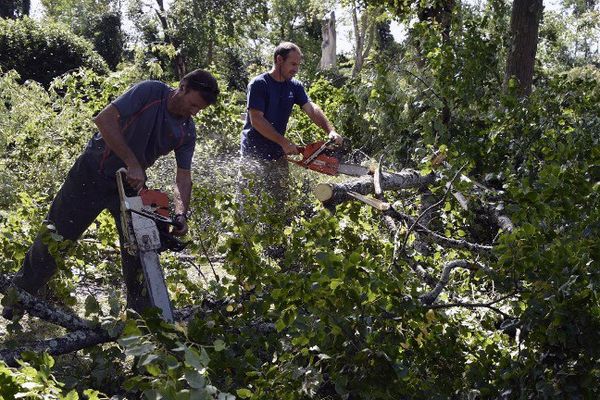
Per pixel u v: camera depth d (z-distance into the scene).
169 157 6.50
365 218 5.38
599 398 3.38
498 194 5.24
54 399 2.54
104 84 9.23
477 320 4.25
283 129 6.27
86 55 25.92
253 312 3.81
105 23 41.72
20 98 9.18
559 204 4.09
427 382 3.32
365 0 11.39
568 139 5.62
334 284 3.13
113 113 3.96
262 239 4.48
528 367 3.39
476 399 3.55
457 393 3.57
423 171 5.37
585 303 3.40
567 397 3.28
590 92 7.46
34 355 2.75
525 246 3.56
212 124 8.16
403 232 4.96
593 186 4.16
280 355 3.30
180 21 37.19
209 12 37.28
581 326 3.36
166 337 2.80
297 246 4.23
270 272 3.69
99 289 5.28
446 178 5.18
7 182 7.55
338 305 3.20
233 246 3.99
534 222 3.91
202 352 2.43
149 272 3.40
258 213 4.62
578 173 4.21
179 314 3.78
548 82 7.63
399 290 3.31
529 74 9.16
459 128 7.17
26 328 4.56
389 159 7.17
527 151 6.36
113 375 3.50
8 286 3.75
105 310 4.80
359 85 7.76
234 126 8.24
